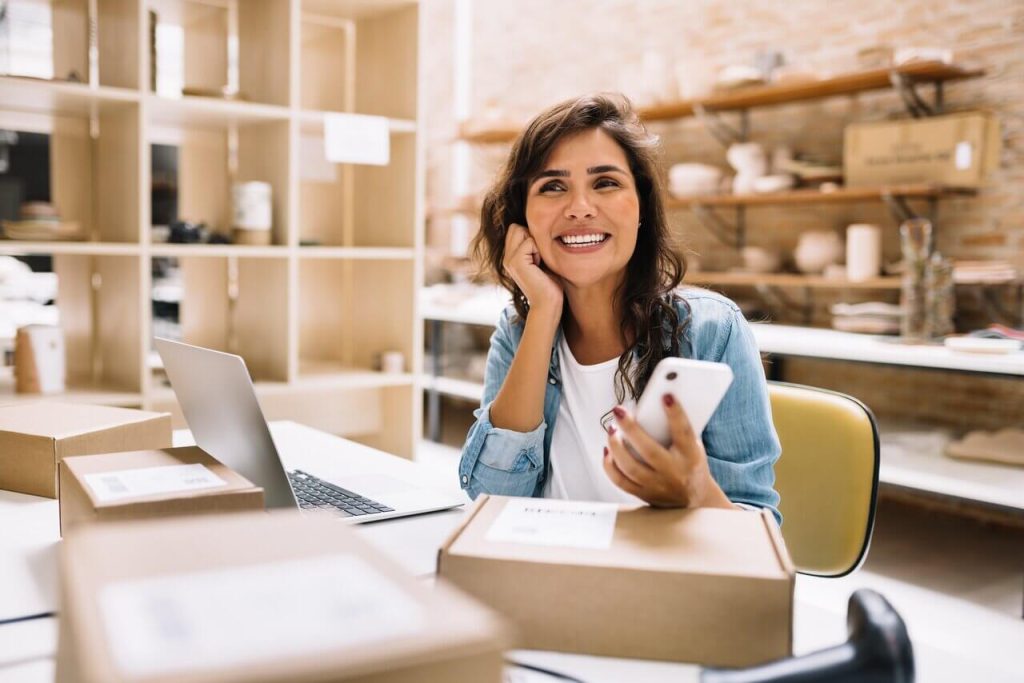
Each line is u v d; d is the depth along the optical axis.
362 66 3.21
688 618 0.81
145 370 2.61
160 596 0.54
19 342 2.54
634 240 1.36
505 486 1.38
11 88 2.36
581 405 1.43
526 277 1.39
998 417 3.62
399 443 3.15
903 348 2.98
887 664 0.71
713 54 4.57
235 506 1.06
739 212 4.47
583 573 0.83
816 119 4.14
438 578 0.85
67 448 1.43
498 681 0.52
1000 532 3.53
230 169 3.07
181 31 2.93
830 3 4.07
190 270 3.02
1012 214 3.55
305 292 3.26
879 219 3.94
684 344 1.38
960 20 3.66
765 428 1.30
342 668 0.48
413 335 3.09
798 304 4.28
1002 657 2.37
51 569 1.10
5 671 0.83
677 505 1.00
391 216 3.14
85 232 2.81
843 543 1.49
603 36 5.12
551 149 1.36
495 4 5.77
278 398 2.97
